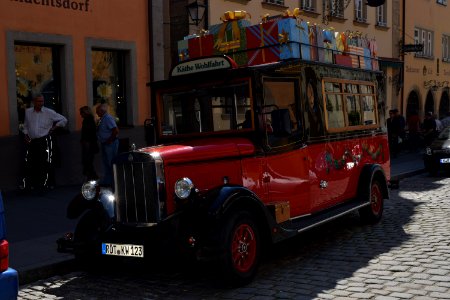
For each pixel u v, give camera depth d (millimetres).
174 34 15812
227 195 5309
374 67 9492
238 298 5082
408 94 26922
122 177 5648
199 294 5289
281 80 6590
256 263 5613
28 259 6305
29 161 10672
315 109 7258
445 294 4891
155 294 5363
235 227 5312
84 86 12508
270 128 6375
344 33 8383
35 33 11500
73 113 12289
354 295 4996
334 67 7852
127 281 5863
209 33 7488
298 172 6852
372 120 9195
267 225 5703
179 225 5332
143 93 13844
